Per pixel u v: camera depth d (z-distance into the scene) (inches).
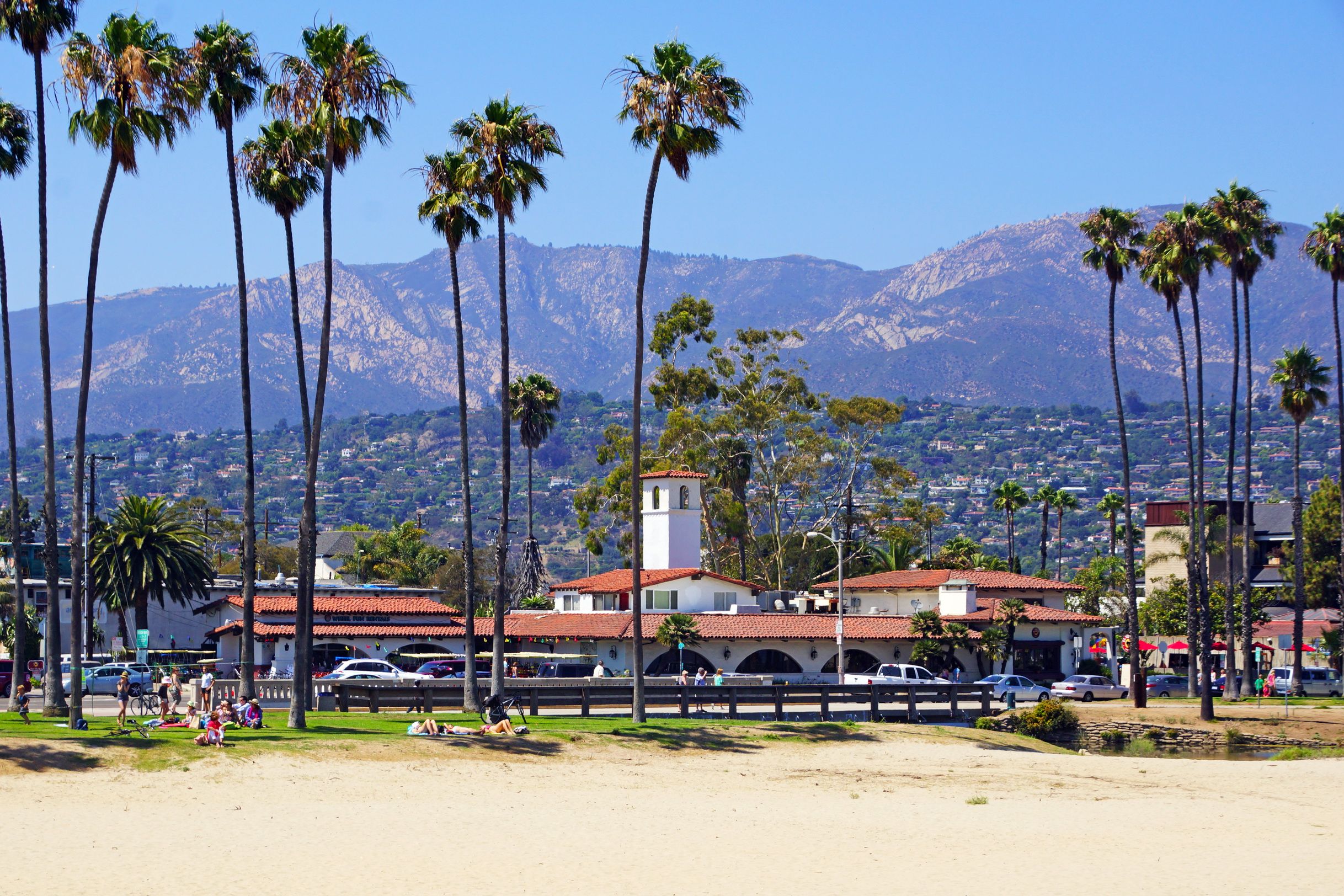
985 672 4148.6
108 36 2231.8
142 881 1220.5
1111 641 4431.6
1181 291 3703.3
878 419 5605.3
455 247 2549.2
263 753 1863.9
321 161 2373.3
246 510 2468.0
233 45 2354.8
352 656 4212.6
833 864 1384.1
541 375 5275.6
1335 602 4931.1
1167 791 2022.6
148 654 4389.8
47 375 2393.0
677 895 1234.6
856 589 4623.5
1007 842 1520.7
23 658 2583.7
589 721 2498.8
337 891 1215.6
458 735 2138.3
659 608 4195.4
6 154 2568.9
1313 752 2893.7
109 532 4515.3
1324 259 3941.9
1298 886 1299.2
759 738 2404.0
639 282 2373.3
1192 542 3779.5
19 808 1503.4
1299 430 4215.1
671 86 2306.8
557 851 1421.0
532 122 2466.8
